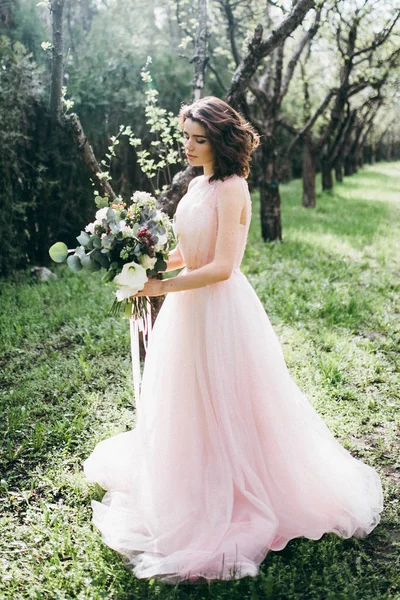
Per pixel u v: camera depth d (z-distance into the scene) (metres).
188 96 9.52
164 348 2.75
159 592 2.36
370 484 3.01
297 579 2.46
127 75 8.98
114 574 2.48
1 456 3.41
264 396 2.69
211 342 2.62
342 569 2.50
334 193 19.41
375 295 6.67
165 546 2.54
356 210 14.80
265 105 9.45
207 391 2.64
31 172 7.98
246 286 2.78
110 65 8.87
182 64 9.47
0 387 4.38
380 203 16.67
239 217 2.56
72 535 2.74
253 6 10.07
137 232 2.54
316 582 2.45
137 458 2.92
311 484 2.75
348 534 2.70
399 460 3.35
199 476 2.64
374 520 2.81
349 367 4.61
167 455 2.68
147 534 2.67
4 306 6.15
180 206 2.73
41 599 2.37
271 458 2.71
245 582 2.39
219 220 2.55
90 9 10.48
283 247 9.38
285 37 5.25
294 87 16.05
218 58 12.62
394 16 9.63
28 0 8.18
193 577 2.42
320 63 15.25
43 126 8.08
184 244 2.69
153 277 2.64
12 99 7.40
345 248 9.42
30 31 8.22
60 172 8.30
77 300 6.33
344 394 4.12
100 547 2.65
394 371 4.58
